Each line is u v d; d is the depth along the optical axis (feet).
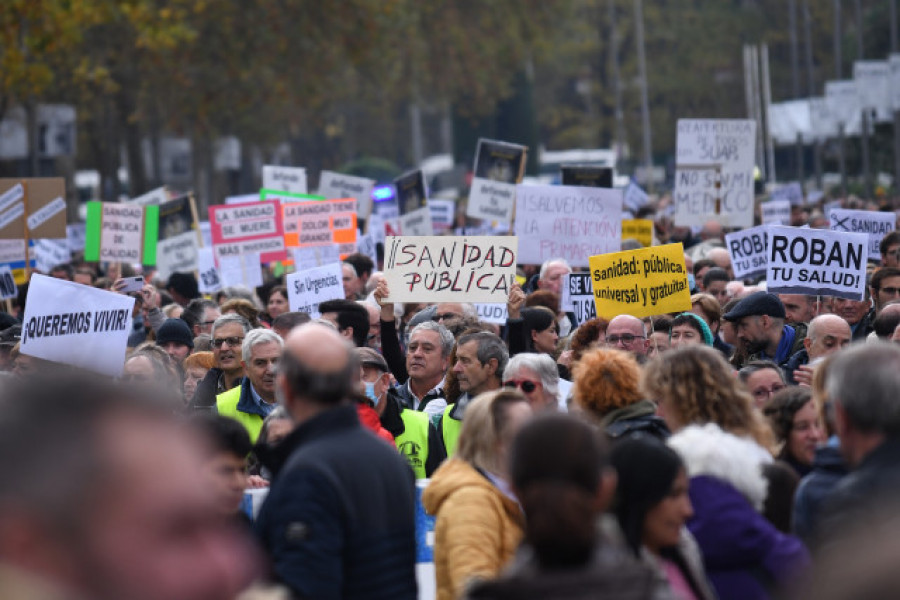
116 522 10.33
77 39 249.75
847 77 579.48
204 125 408.05
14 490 10.07
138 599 10.34
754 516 40.40
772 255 97.60
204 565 10.66
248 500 51.67
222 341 80.64
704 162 154.10
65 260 170.60
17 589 9.86
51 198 134.31
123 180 560.20
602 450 31.37
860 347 37.11
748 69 456.86
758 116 434.71
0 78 257.96
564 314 111.65
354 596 39.88
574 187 131.34
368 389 68.39
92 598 10.21
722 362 47.21
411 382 83.82
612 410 49.57
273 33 367.66
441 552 43.70
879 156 472.44
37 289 73.15
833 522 34.68
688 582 38.32
